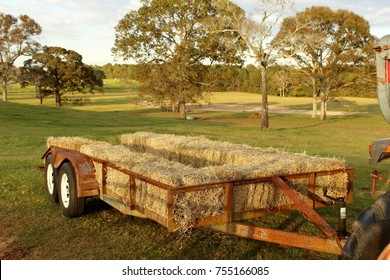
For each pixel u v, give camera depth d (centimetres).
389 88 337
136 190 519
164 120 4228
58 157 680
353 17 5053
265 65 3400
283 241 432
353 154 1741
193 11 4916
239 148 761
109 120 3803
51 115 3769
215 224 465
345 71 5409
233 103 9056
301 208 457
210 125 3400
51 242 555
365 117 5903
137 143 928
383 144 367
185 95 5097
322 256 508
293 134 2817
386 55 337
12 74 7206
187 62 4994
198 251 523
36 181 911
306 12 4844
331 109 7619
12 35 6944
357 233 340
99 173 617
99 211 686
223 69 5212
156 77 5091
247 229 457
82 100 8675
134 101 5653
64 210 661
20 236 577
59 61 7381
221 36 3700
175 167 524
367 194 830
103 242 553
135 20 5144
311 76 5456
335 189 572
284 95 11612
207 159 757
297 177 530
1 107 3906
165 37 5200
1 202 745
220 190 467
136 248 533
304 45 3575
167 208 445
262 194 509
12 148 1606
